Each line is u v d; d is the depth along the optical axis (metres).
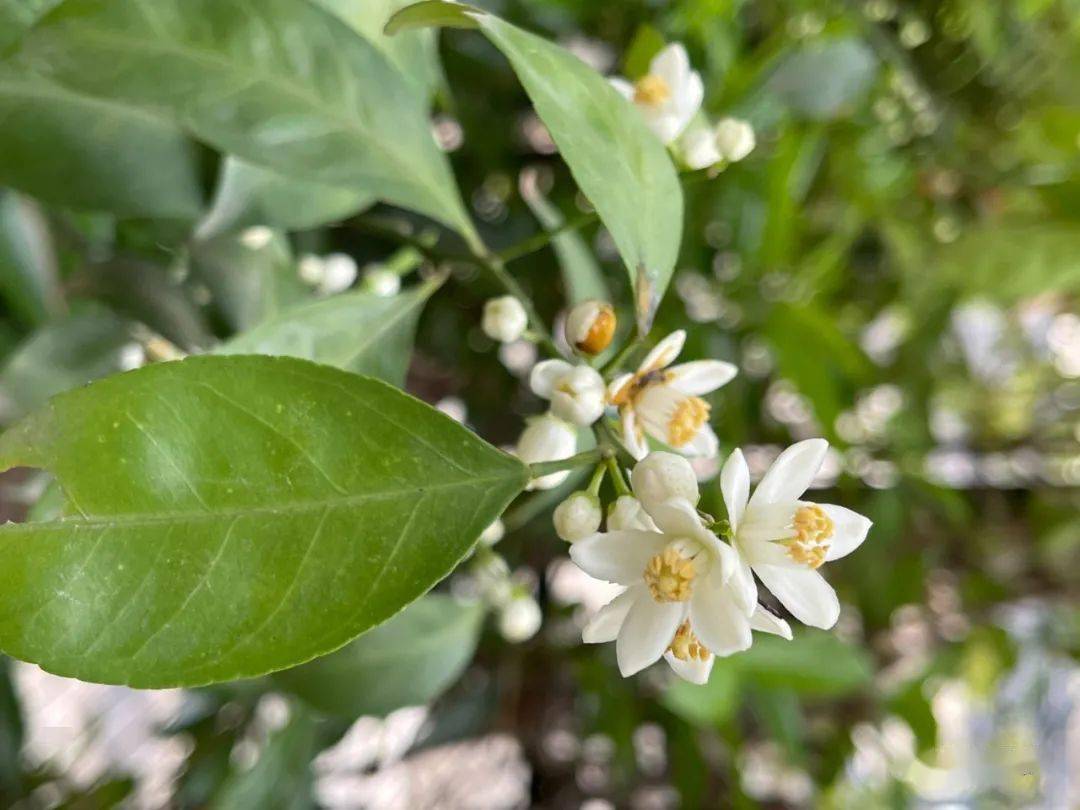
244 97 0.13
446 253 0.16
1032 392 0.37
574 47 0.28
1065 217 0.31
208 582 0.09
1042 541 0.35
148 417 0.09
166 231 0.18
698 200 0.26
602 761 0.35
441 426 0.09
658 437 0.11
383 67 0.15
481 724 0.32
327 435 0.09
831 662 0.26
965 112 0.31
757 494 0.10
